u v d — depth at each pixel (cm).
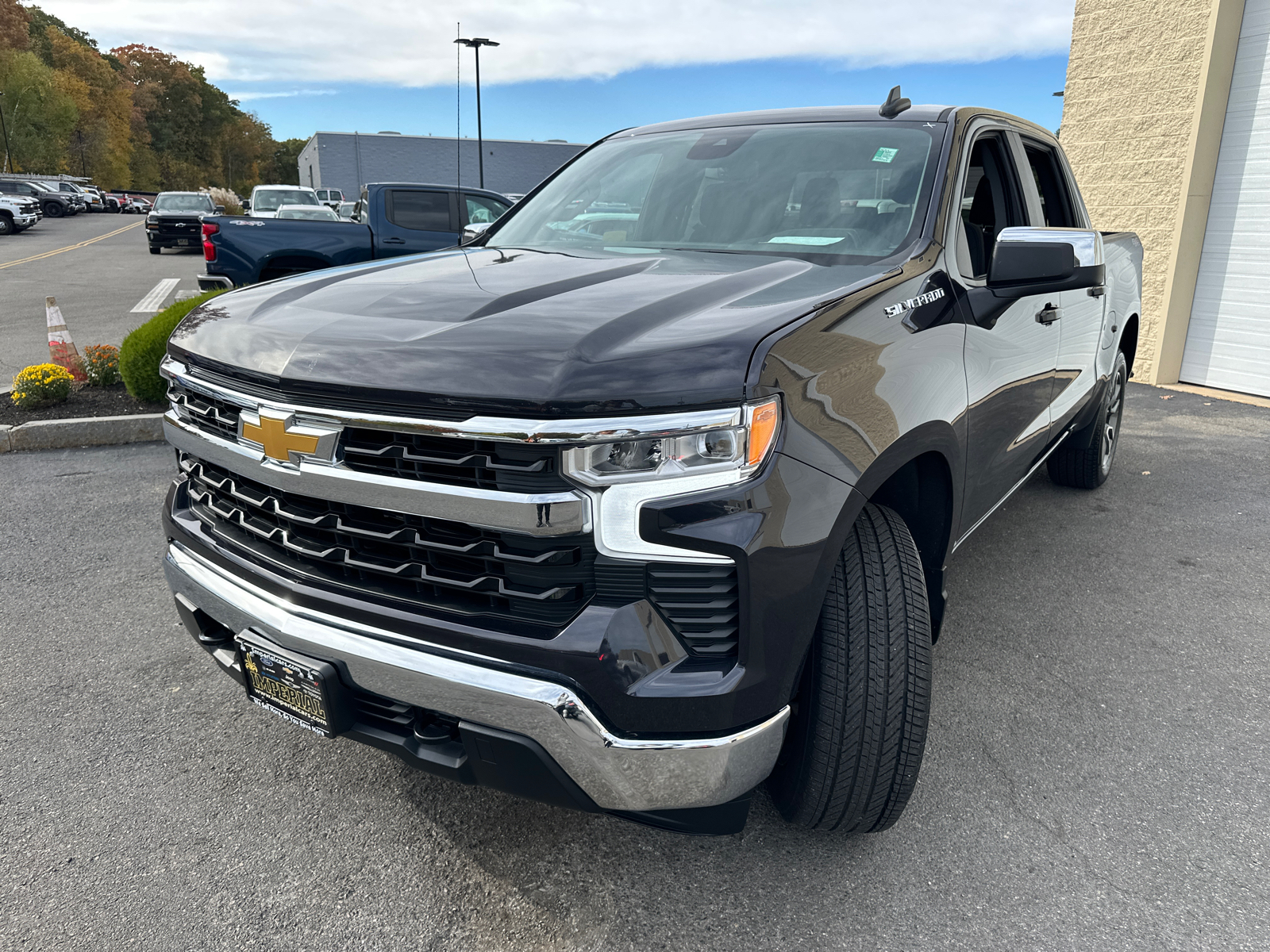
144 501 456
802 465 161
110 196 5853
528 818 224
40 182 4831
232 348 188
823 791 191
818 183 265
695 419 150
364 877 203
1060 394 339
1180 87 782
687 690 156
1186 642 323
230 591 196
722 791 164
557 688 156
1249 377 785
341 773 242
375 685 172
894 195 252
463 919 190
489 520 156
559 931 187
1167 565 394
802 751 189
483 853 211
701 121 328
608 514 153
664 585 156
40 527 418
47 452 551
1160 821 224
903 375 194
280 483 179
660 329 167
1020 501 482
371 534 170
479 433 153
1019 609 348
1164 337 824
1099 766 247
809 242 248
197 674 291
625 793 161
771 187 271
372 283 217
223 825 220
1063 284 249
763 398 155
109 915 190
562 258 249
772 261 232
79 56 9244
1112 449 502
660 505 152
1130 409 728
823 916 191
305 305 201
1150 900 197
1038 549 412
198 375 199
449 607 167
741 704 159
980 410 236
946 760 249
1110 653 314
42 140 7662
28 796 230
